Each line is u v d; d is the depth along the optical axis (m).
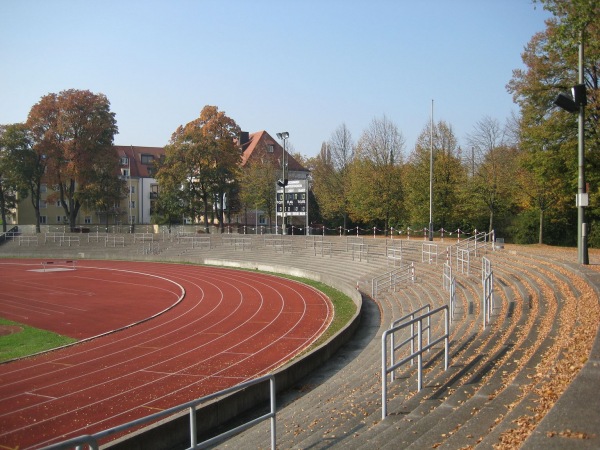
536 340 10.10
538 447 4.55
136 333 20.97
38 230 64.75
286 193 47.88
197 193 60.84
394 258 32.12
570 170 28.47
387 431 7.23
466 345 11.57
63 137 60.66
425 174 45.19
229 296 30.39
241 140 84.69
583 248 16.98
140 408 12.32
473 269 22.69
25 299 30.48
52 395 13.31
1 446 10.19
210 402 10.83
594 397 5.59
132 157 86.06
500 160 46.03
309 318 22.98
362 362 14.45
